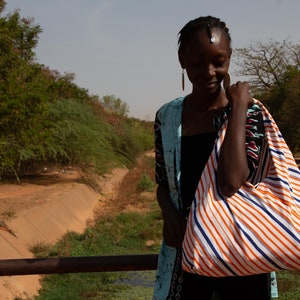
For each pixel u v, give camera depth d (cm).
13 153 1470
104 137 2769
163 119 221
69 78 3034
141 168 3625
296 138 3086
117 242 1504
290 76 3325
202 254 175
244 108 188
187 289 205
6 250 1078
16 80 1430
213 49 200
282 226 173
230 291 199
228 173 179
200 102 212
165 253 218
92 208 2148
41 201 1688
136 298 951
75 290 992
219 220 177
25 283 965
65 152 2277
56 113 2214
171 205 215
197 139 210
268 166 194
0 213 1348
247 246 172
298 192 188
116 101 5541
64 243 1340
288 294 775
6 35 1367
